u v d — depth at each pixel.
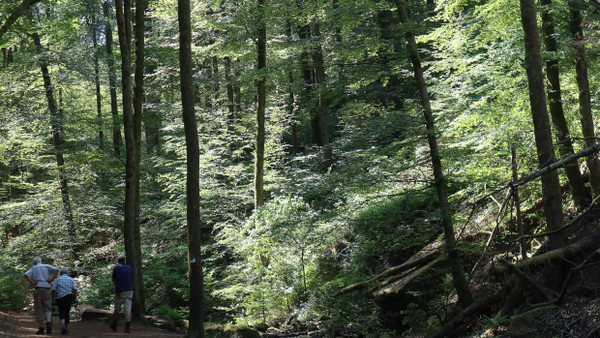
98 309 13.94
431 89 18.78
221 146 24.16
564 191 12.67
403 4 11.32
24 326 11.92
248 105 27.78
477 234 13.30
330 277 16.20
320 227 16.23
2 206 20.38
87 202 20.42
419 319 12.41
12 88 18.08
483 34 13.75
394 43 11.61
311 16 13.85
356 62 11.67
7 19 13.73
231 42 18.02
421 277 12.91
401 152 11.71
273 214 15.62
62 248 20.81
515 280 9.42
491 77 13.60
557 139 11.77
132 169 13.79
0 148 19.66
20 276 18.14
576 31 11.48
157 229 22.97
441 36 15.41
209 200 20.67
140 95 14.99
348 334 12.88
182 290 17.45
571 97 12.83
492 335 8.58
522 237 9.07
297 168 22.89
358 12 11.52
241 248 16.47
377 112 12.28
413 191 11.48
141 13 15.02
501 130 12.29
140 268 14.54
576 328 7.29
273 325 15.67
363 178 11.34
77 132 19.72
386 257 15.61
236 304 17.48
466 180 11.81
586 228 9.60
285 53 20.86
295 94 26.95
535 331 7.77
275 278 16.08
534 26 9.52
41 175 25.38
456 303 10.87
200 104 27.64
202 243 21.89
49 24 17.17
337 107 28.39
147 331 12.34
